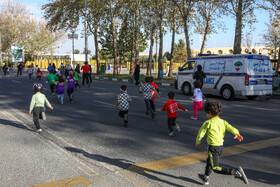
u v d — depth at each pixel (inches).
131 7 1115.3
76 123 308.7
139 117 349.4
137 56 1054.4
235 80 519.5
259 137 262.7
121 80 1023.6
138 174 167.9
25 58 2632.9
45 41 2294.5
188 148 224.2
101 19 1219.2
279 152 216.7
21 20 2325.3
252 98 566.3
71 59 2138.3
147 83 351.3
